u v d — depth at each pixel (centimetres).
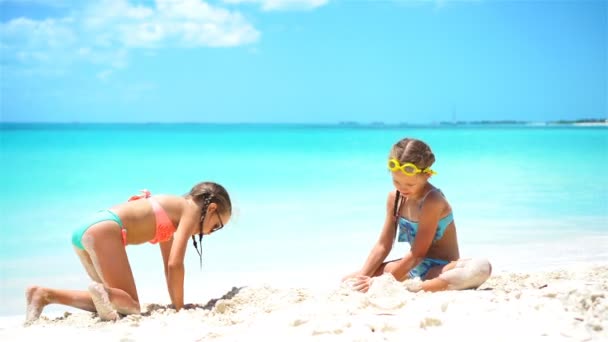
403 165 414
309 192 1182
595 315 303
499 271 526
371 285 375
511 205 973
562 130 6197
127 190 1239
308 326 307
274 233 764
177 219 429
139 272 575
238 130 8350
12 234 762
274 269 580
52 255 652
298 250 666
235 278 546
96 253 397
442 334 290
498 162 1911
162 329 333
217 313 369
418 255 433
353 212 929
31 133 6138
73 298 400
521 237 712
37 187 1288
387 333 294
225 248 679
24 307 470
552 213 891
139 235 419
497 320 305
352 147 3238
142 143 3884
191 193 434
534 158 2102
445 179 1388
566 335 283
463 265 402
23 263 617
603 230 755
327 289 434
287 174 1559
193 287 514
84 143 3841
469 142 3434
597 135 4469
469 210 923
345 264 600
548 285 397
